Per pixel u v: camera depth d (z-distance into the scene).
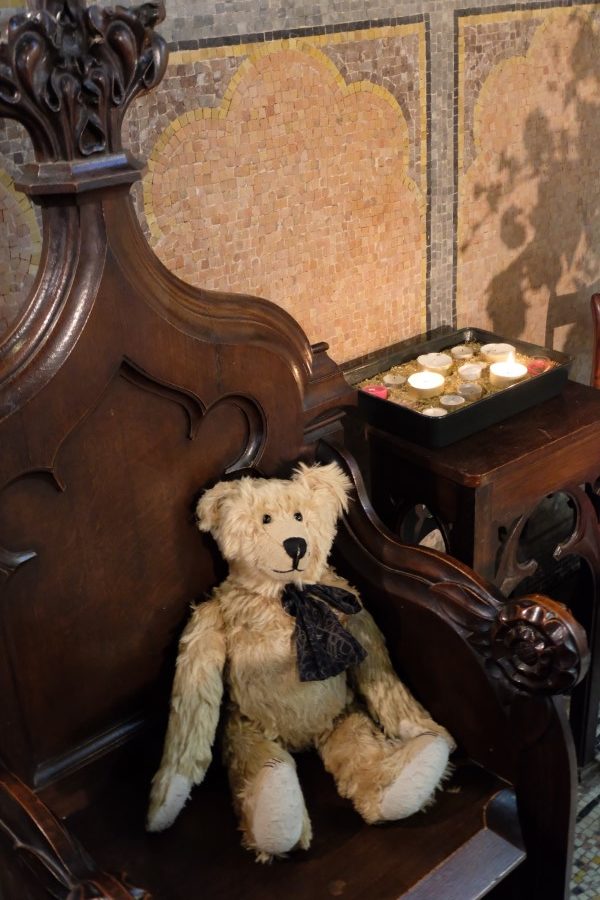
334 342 1.77
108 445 1.15
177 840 1.20
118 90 1.00
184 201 1.44
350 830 1.21
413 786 1.18
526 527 2.30
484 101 1.83
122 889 0.82
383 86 1.64
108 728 1.28
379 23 1.59
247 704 1.25
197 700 1.21
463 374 1.69
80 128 0.99
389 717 1.30
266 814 1.13
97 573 1.20
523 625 1.11
